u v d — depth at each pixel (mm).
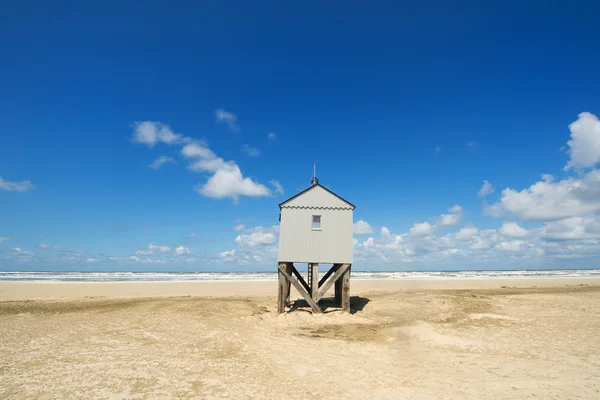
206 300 26297
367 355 12086
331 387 8969
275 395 8422
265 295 30781
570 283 45469
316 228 20547
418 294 30203
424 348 13016
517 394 8438
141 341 13859
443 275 80875
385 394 8484
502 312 20797
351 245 20531
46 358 11383
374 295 29594
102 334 15031
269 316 19625
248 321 18328
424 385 9102
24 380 9352
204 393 8523
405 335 15234
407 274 86938
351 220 20797
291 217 20578
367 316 20203
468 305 23625
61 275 65875
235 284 42312
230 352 12336
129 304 24000
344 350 12766
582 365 10703
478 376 9797
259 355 11984
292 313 20047
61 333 15172
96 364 10797
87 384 9078
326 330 16484
